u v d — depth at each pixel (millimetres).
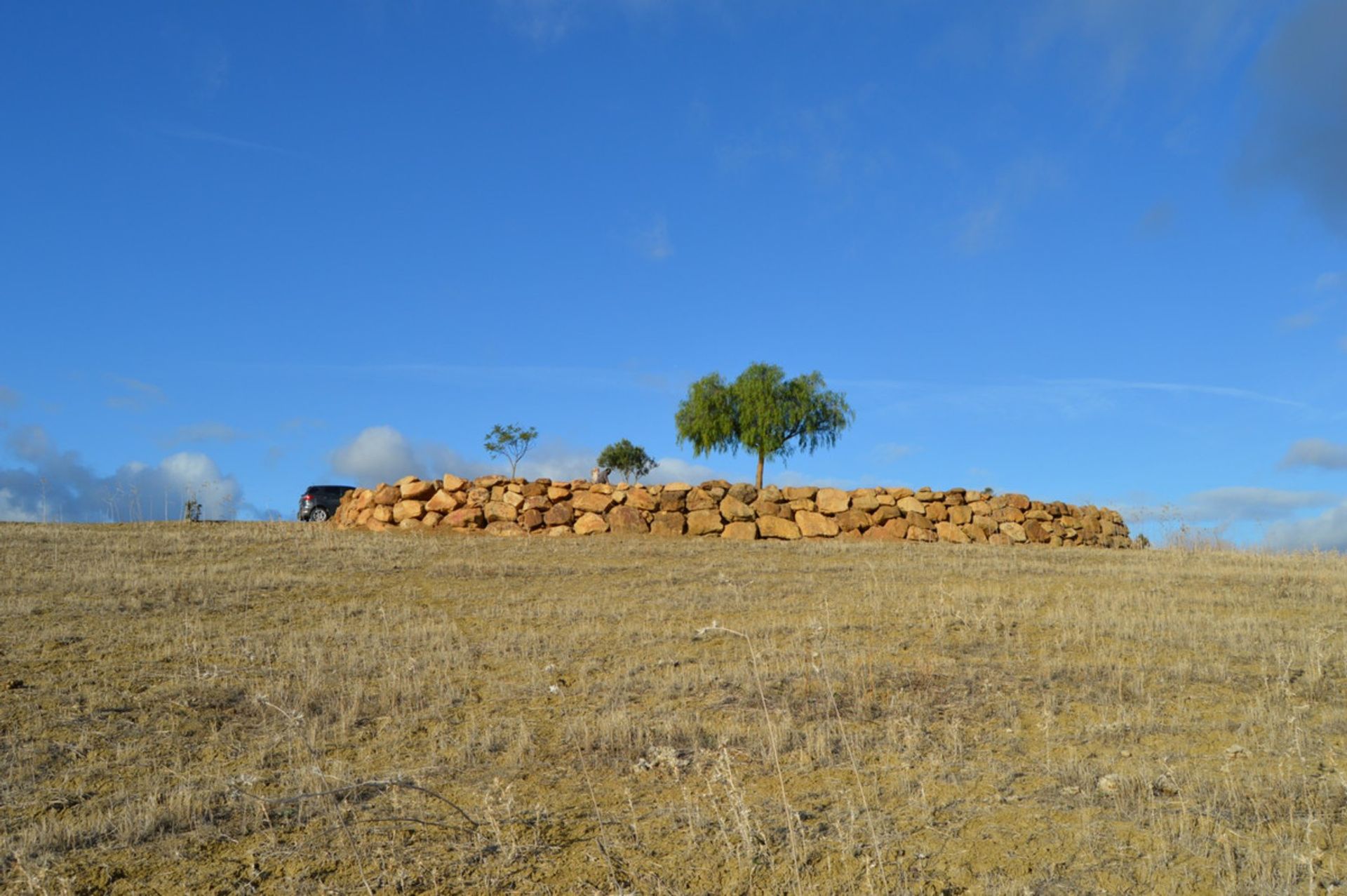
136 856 5777
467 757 7562
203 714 8758
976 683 9539
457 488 26062
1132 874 5352
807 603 14547
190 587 15094
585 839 5977
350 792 6832
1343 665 10281
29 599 13672
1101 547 27562
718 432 40906
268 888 5383
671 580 16984
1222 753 7418
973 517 27094
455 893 5285
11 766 7328
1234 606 14453
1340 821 5996
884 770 7121
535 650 11320
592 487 26000
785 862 5551
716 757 6891
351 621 13125
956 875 5359
